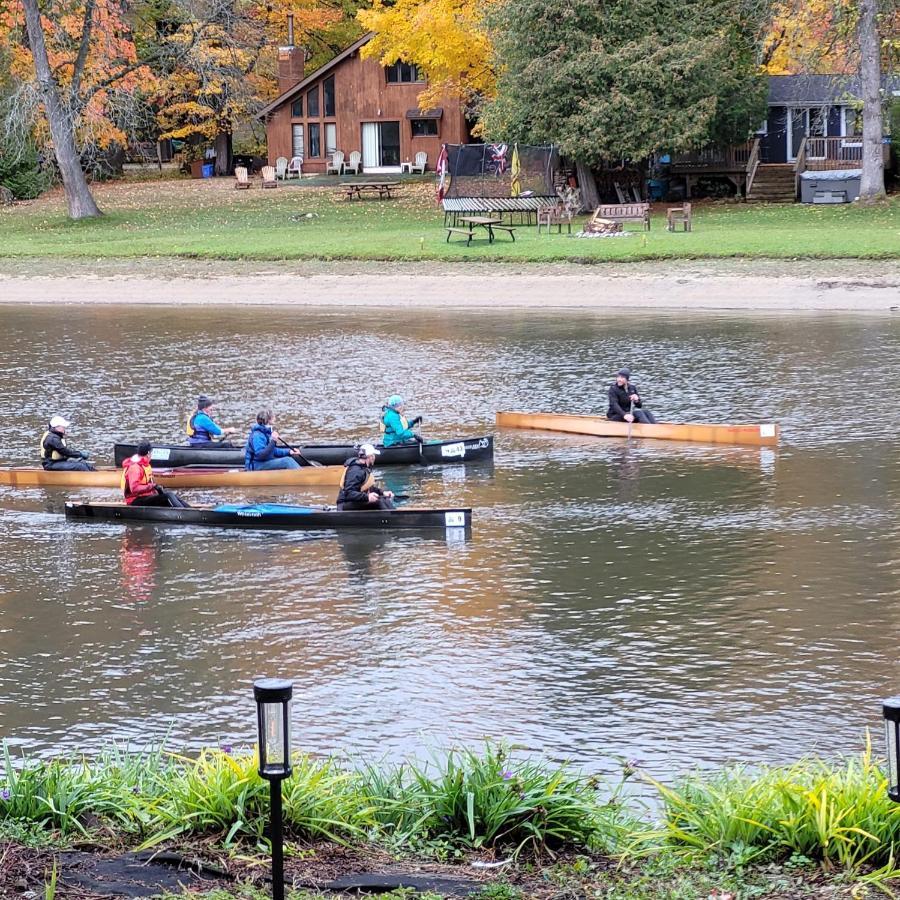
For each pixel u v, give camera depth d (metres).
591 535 17.33
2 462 22.53
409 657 13.15
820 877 6.88
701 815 7.68
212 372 29.91
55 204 62.03
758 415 24.17
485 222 44.97
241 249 46.16
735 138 53.72
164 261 46.00
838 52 54.62
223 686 12.53
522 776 7.97
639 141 49.56
